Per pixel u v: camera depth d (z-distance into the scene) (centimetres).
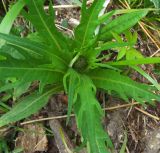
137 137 32
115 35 28
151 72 34
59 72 27
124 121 32
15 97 29
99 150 26
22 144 30
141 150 32
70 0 34
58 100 31
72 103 26
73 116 31
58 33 26
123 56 32
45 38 26
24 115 26
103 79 27
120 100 32
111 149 31
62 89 28
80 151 30
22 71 24
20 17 33
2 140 30
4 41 26
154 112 33
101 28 28
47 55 26
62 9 34
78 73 28
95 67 28
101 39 28
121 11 32
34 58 25
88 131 25
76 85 26
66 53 27
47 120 31
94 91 26
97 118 27
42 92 28
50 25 26
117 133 31
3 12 34
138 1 35
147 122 32
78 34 27
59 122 31
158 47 35
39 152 31
